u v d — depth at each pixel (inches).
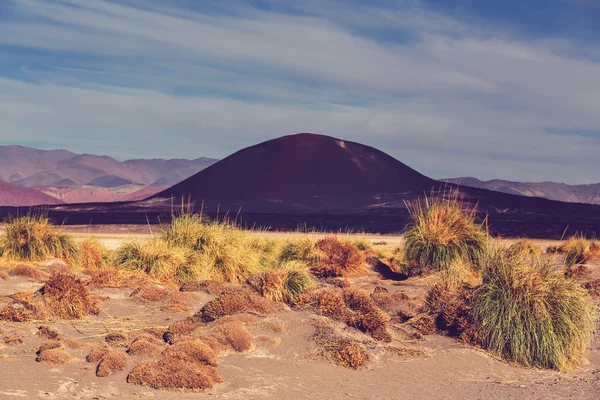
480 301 368.5
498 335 349.1
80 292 362.0
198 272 525.0
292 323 336.8
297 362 295.1
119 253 553.0
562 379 314.0
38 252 547.5
